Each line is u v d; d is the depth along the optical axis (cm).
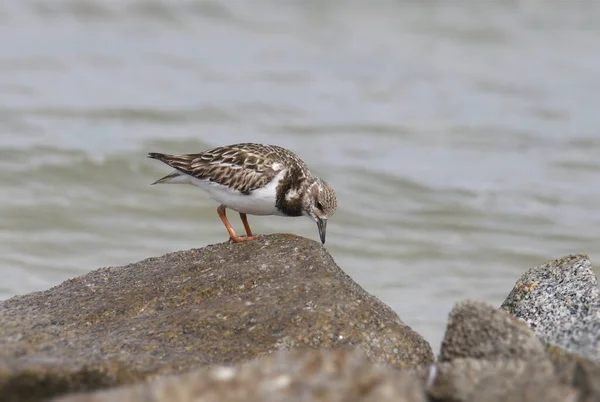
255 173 983
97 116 2275
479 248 1591
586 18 3516
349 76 2825
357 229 1673
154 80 2666
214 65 2872
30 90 2472
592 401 656
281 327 783
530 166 2064
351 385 609
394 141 2230
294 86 2692
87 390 689
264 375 623
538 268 898
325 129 2289
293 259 882
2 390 671
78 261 1473
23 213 1677
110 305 843
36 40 2998
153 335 780
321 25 3369
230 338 775
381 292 1359
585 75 2905
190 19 3347
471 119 2430
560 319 824
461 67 2967
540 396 653
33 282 1359
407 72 2897
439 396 669
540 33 3347
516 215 1761
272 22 3381
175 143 2103
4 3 3300
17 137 2058
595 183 1955
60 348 748
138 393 609
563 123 2406
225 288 851
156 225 1675
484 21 3428
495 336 730
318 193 1024
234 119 2338
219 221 1720
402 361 779
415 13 3509
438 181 1934
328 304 803
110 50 2962
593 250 1583
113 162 1922
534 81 2834
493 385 668
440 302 1321
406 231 1673
